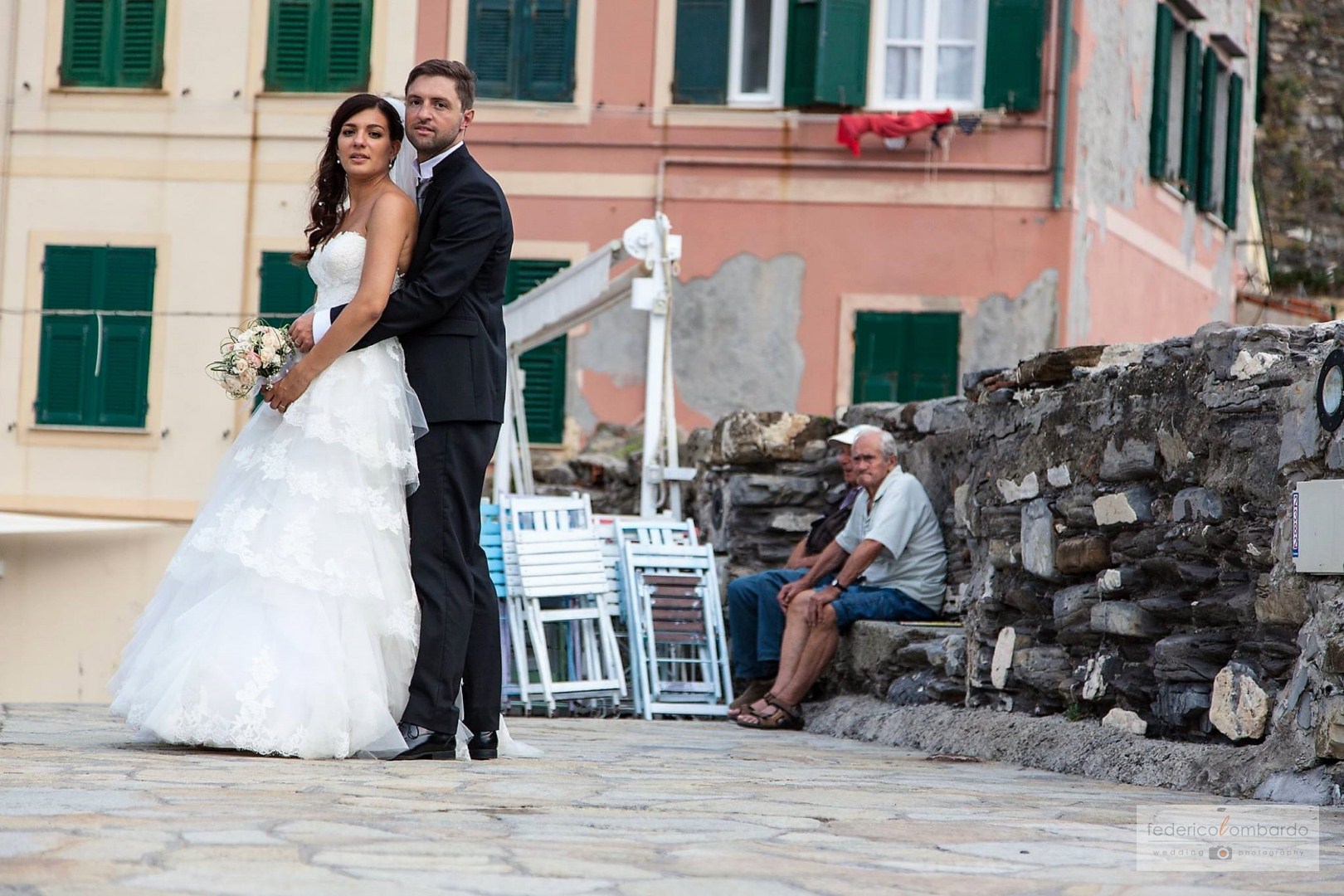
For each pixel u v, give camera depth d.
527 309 13.27
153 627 6.03
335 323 5.94
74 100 20.05
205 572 5.93
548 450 19.31
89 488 19.83
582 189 19.55
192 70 19.92
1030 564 7.53
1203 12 22.78
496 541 11.24
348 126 6.11
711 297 19.45
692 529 11.73
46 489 19.88
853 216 19.38
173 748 5.73
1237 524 6.03
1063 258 19.12
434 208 6.12
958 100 19.42
